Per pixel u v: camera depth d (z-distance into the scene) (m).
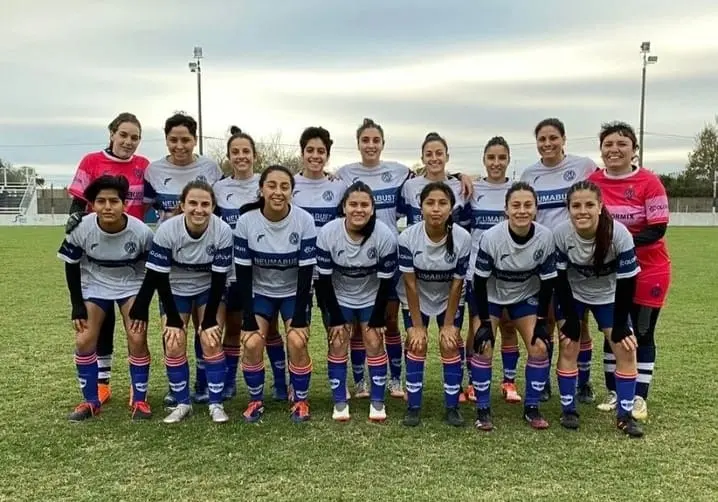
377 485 3.64
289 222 4.83
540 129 5.42
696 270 15.23
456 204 5.71
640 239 4.89
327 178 5.77
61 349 7.04
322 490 3.57
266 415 4.96
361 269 4.85
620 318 4.57
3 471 3.82
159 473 3.80
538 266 4.66
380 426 4.70
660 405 5.13
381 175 5.88
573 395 4.72
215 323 4.81
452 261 4.70
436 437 4.45
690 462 3.97
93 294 4.91
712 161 60.47
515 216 4.50
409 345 4.79
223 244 4.79
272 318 5.20
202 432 4.53
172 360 4.77
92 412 4.88
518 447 4.26
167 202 5.59
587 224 4.47
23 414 4.89
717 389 5.56
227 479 3.72
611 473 3.81
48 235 28.25
